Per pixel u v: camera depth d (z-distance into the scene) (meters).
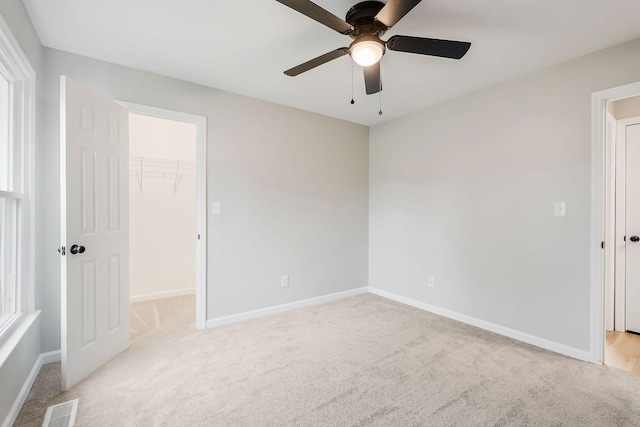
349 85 2.83
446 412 1.69
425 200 3.42
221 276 2.97
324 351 2.40
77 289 1.96
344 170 3.90
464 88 2.88
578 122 2.30
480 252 2.91
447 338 2.65
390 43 1.71
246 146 3.11
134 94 2.52
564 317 2.38
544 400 1.80
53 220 2.21
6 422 1.51
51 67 2.21
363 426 1.59
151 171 3.96
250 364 2.20
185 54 2.30
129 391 1.87
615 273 2.87
